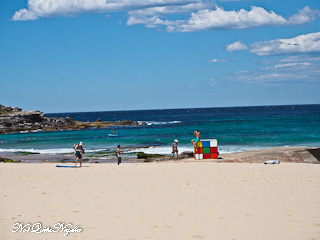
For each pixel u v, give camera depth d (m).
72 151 47.06
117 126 105.75
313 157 28.22
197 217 10.38
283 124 89.50
